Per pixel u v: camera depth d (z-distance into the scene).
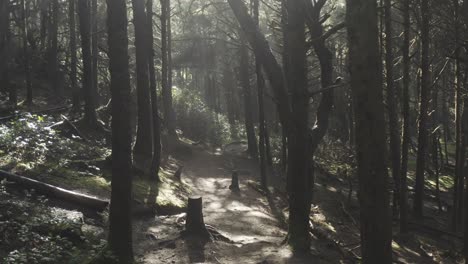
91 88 18.47
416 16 15.27
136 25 15.64
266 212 13.77
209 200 14.45
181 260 8.40
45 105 24.31
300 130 9.59
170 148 22.97
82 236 7.89
